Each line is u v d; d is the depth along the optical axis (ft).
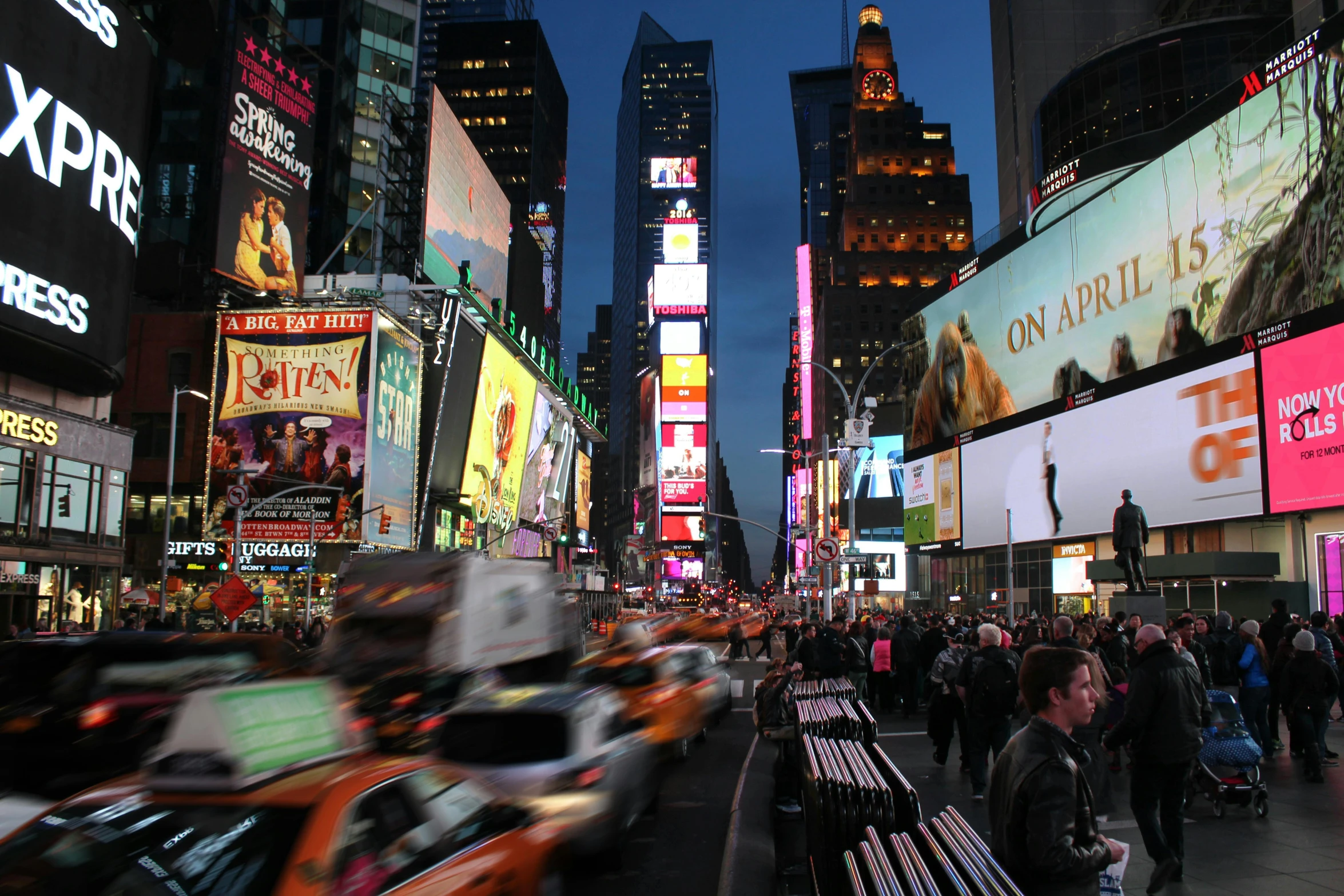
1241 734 31.83
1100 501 157.99
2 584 95.76
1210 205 135.13
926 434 230.07
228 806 14.66
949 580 229.66
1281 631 56.44
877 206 500.74
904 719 62.64
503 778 27.32
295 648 41.37
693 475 566.77
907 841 15.66
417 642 54.90
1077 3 272.92
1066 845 12.11
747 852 28.19
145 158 112.47
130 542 174.50
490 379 243.60
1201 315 136.05
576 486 380.17
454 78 574.56
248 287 170.19
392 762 17.33
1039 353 179.22
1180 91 198.70
